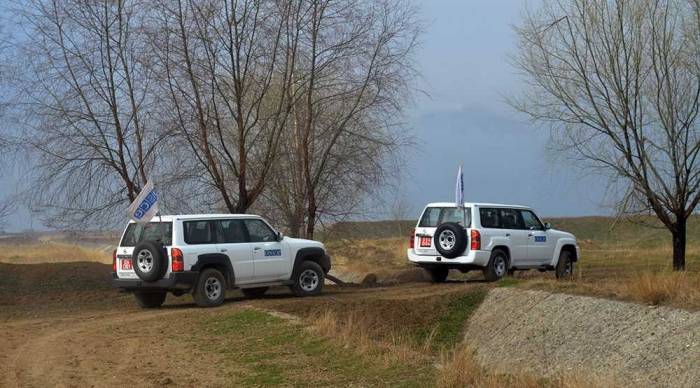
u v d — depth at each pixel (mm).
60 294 20703
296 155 23125
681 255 22672
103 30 20797
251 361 11859
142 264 17172
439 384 10617
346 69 22484
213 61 20750
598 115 22062
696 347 12945
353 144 23391
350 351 12438
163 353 12445
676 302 14930
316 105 22875
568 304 16781
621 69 21797
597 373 13273
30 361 11758
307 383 10547
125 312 17625
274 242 18688
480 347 17188
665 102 21812
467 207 21797
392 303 18531
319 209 23922
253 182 22453
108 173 21344
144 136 21188
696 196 22109
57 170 21125
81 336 14008
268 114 22484
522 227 22719
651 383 12742
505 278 20859
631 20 21688
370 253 34906
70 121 20812
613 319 15305
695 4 21641
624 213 22641
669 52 21688
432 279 23375
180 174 21375
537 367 15164
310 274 19328
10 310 18703
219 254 17562
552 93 22578
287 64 21531
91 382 10281
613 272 24906
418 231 22391
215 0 20500
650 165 22016
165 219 17438
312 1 21422
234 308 16797
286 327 14305
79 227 21703
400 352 12359
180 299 20531
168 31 20516
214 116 21125
